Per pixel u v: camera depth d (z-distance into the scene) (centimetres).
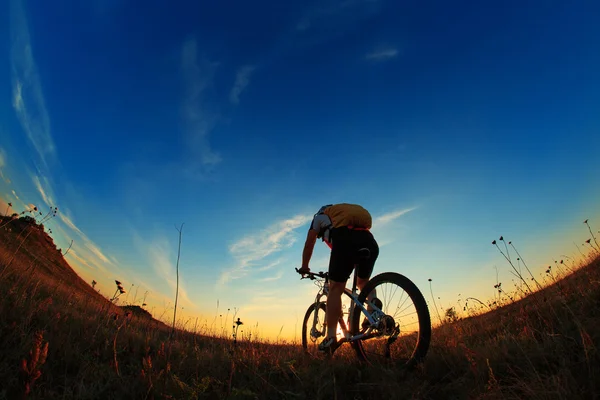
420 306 299
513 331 379
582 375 209
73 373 272
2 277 407
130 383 256
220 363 335
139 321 501
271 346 472
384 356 333
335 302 363
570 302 387
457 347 320
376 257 377
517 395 206
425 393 247
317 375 294
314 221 390
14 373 243
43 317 350
